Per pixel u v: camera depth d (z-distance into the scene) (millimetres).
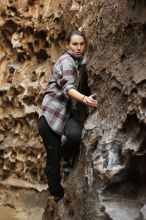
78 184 4348
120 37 4281
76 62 4492
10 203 6465
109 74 4289
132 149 3805
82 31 4965
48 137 4500
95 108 4410
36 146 6496
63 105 4465
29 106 6641
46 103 4500
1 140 6859
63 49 6293
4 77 7016
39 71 6594
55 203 5121
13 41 6898
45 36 6539
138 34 4090
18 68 6875
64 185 4836
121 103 4082
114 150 3982
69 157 4633
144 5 4066
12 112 6844
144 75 3838
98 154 4051
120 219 3803
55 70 4445
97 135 4176
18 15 6844
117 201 3934
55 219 4797
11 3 6887
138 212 3814
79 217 4215
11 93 6824
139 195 3930
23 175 6641
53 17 6363
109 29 4469
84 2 5594
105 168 3943
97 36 4625
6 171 6762
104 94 4324
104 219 3893
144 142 3760
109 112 4180
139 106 3771
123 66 4133
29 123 6613
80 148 4438
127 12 4203
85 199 4133
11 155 6738
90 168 4129
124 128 3975
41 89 6469
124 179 3939
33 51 6773
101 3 4809
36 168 6500
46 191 6301
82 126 4523
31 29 6680
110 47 4406
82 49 4449
